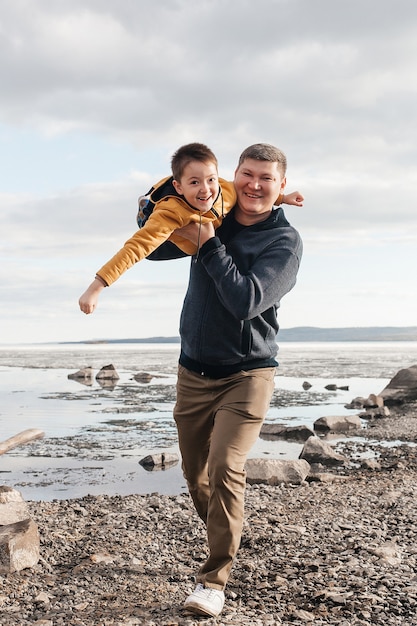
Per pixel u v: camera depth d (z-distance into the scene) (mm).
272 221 4281
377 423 15047
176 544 5723
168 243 4473
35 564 5145
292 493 7801
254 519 6359
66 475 9867
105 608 4301
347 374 31531
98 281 3748
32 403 19516
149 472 10055
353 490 7949
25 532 5156
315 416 16422
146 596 4488
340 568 4949
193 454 4609
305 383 24750
